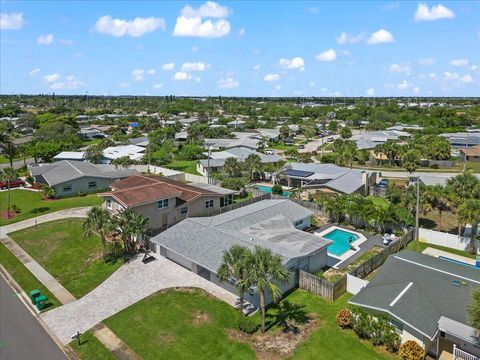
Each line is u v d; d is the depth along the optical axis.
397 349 25.16
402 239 41.41
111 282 35.34
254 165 77.50
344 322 27.38
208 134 134.38
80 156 92.94
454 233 47.12
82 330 28.59
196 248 35.84
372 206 47.34
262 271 25.30
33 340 27.73
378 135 121.50
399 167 91.62
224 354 25.19
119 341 27.09
